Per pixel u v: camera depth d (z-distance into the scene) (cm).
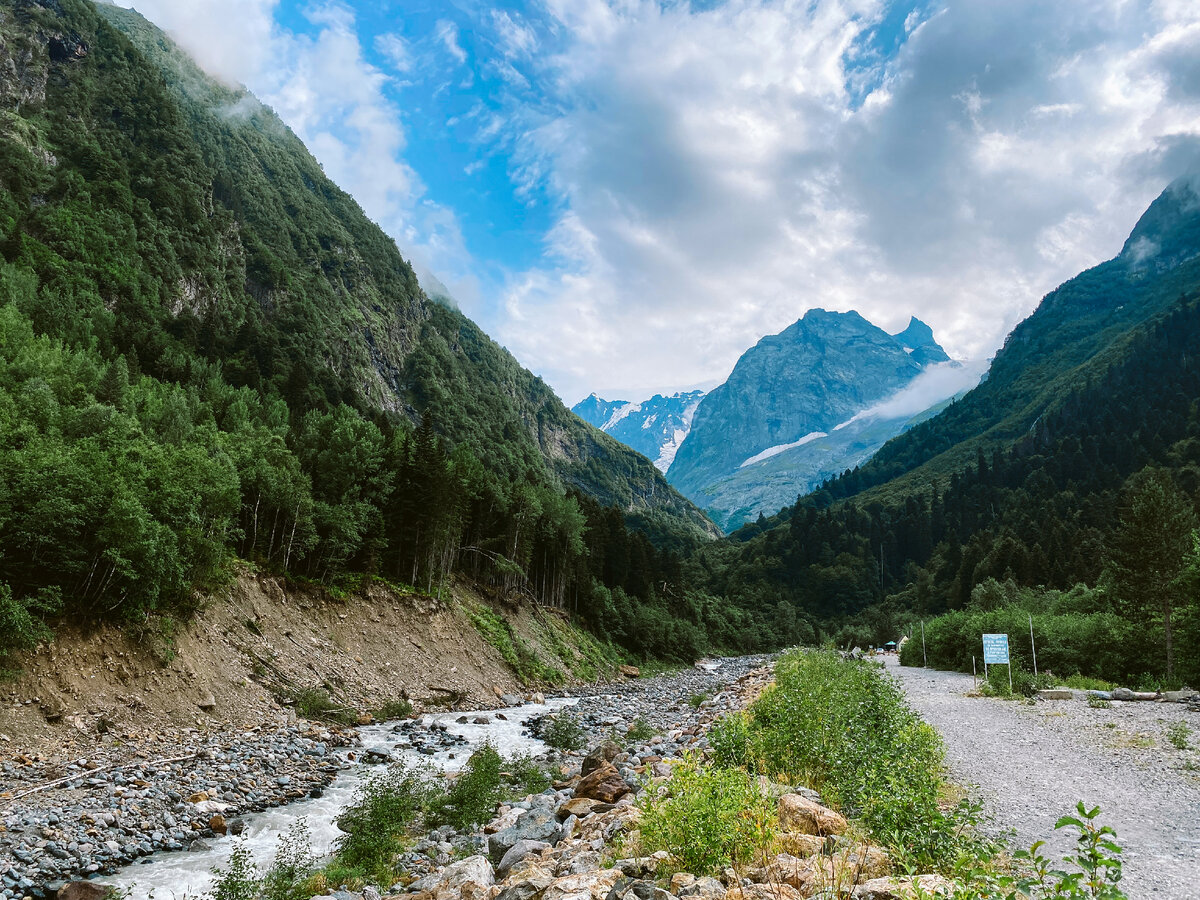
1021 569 12612
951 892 729
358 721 3962
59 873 1658
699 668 11025
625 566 13100
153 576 3319
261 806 2316
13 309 7844
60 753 2511
